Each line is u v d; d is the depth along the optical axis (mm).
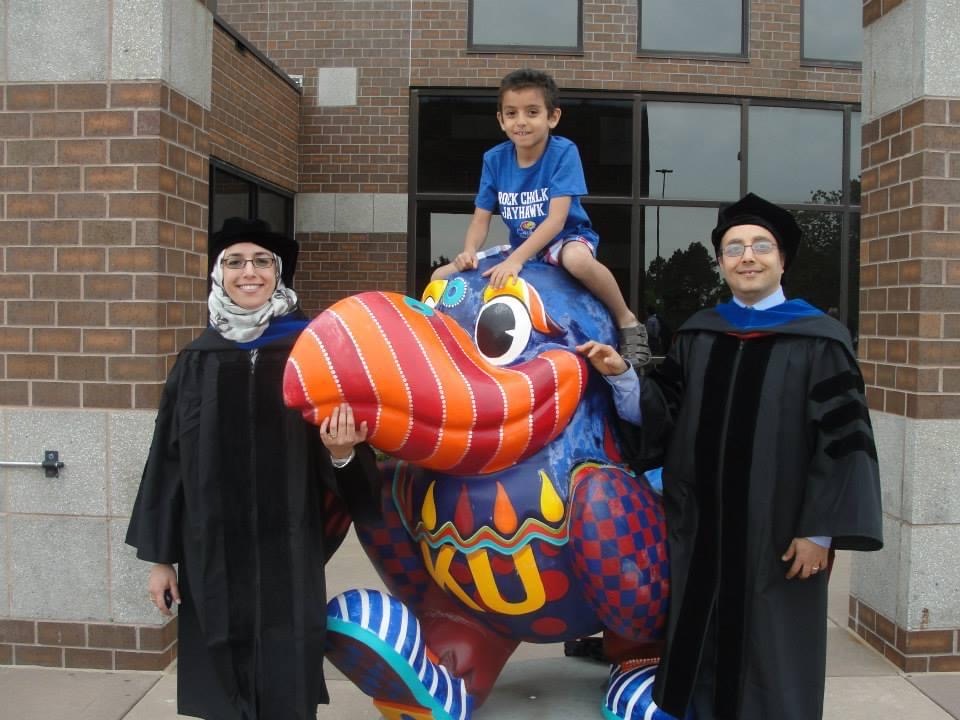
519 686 3047
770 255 2650
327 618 2438
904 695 3891
